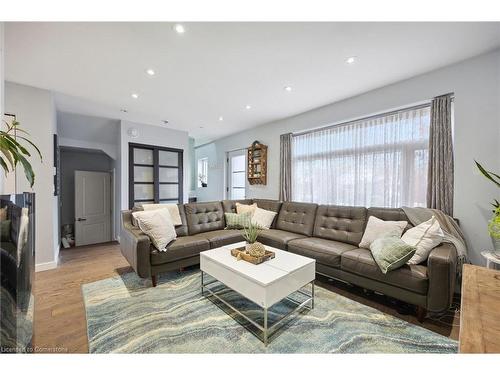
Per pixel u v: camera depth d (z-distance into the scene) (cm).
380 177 298
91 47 198
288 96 313
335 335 164
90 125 429
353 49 203
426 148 258
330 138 356
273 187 445
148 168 464
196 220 337
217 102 336
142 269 233
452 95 233
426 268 183
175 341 158
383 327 174
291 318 186
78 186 445
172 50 204
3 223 100
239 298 218
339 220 293
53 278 266
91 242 458
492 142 210
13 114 269
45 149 290
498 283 99
